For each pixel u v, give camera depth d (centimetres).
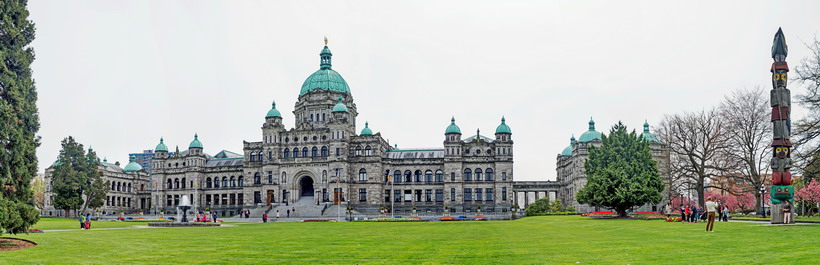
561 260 2358
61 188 11412
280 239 3903
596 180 7850
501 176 12588
